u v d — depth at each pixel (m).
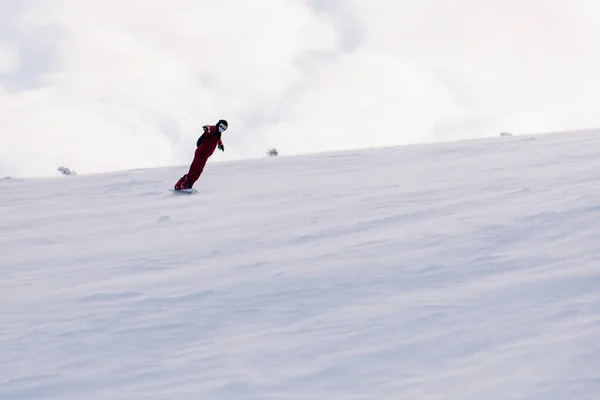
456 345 10.06
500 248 14.84
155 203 25.97
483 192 21.83
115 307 13.10
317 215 20.83
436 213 19.34
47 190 31.20
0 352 11.12
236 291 13.51
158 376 9.74
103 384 9.62
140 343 11.16
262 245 17.53
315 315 11.88
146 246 18.62
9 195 30.27
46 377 9.99
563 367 8.97
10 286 15.38
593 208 17.03
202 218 22.27
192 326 11.80
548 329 10.26
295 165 34.47
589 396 8.20
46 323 12.45
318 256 15.59
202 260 16.52
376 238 16.89
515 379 8.76
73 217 24.16
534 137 37.50
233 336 11.19
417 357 9.78
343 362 9.77
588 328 10.09
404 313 11.49
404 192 23.41
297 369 9.66
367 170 30.84
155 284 14.52
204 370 9.82
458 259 14.33
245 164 36.28
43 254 18.61
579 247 14.30
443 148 36.47
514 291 11.98
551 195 19.70
